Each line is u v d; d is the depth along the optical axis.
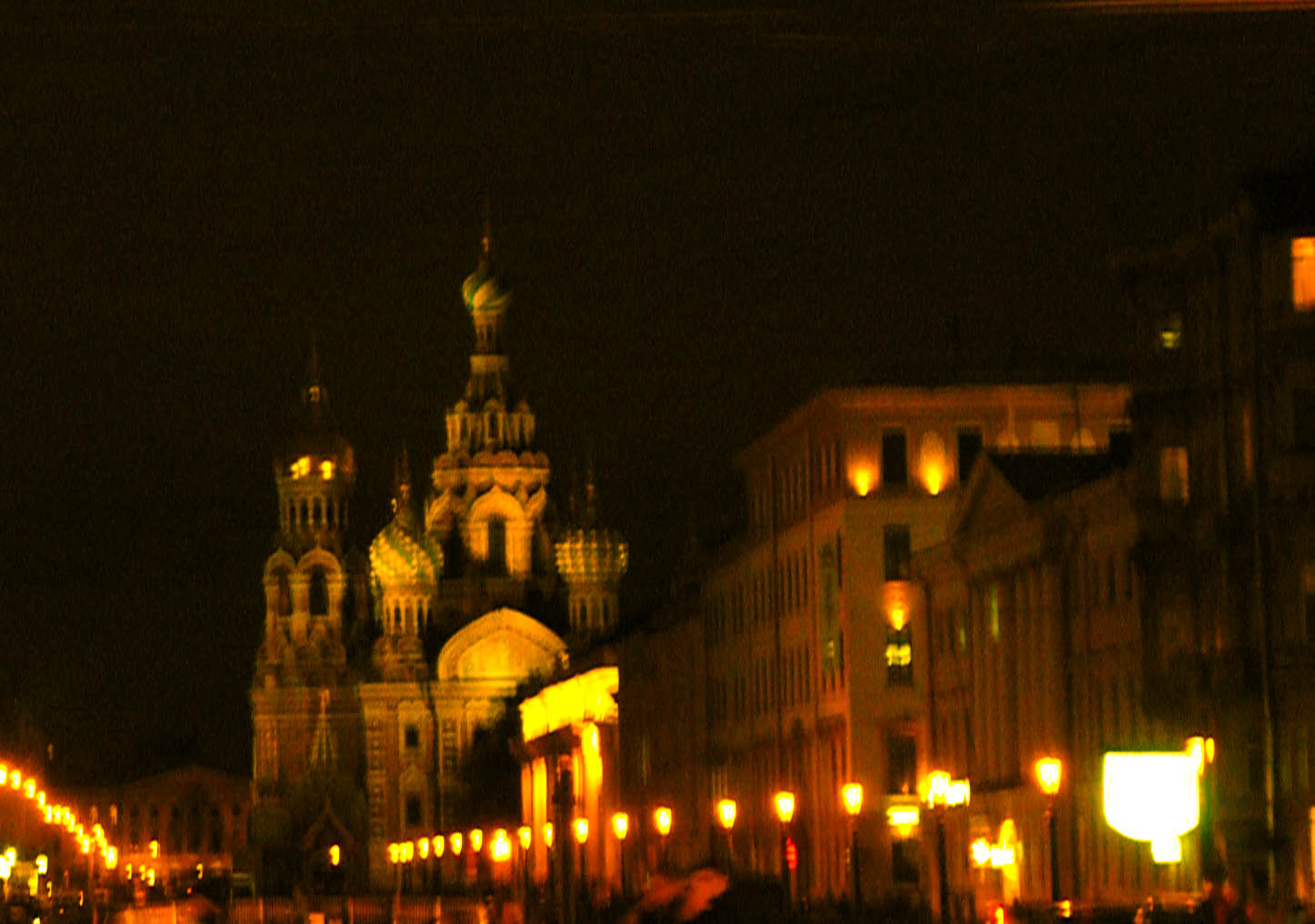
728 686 147.75
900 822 117.19
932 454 120.50
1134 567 81.75
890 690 118.56
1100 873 85.00
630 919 70.75
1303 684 72.62
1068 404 120.88
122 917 119.25
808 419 126.38
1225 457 76.31
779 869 131.50
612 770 187.88
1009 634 96.12
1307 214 74.19
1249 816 72.75
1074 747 88.50
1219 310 76.88
